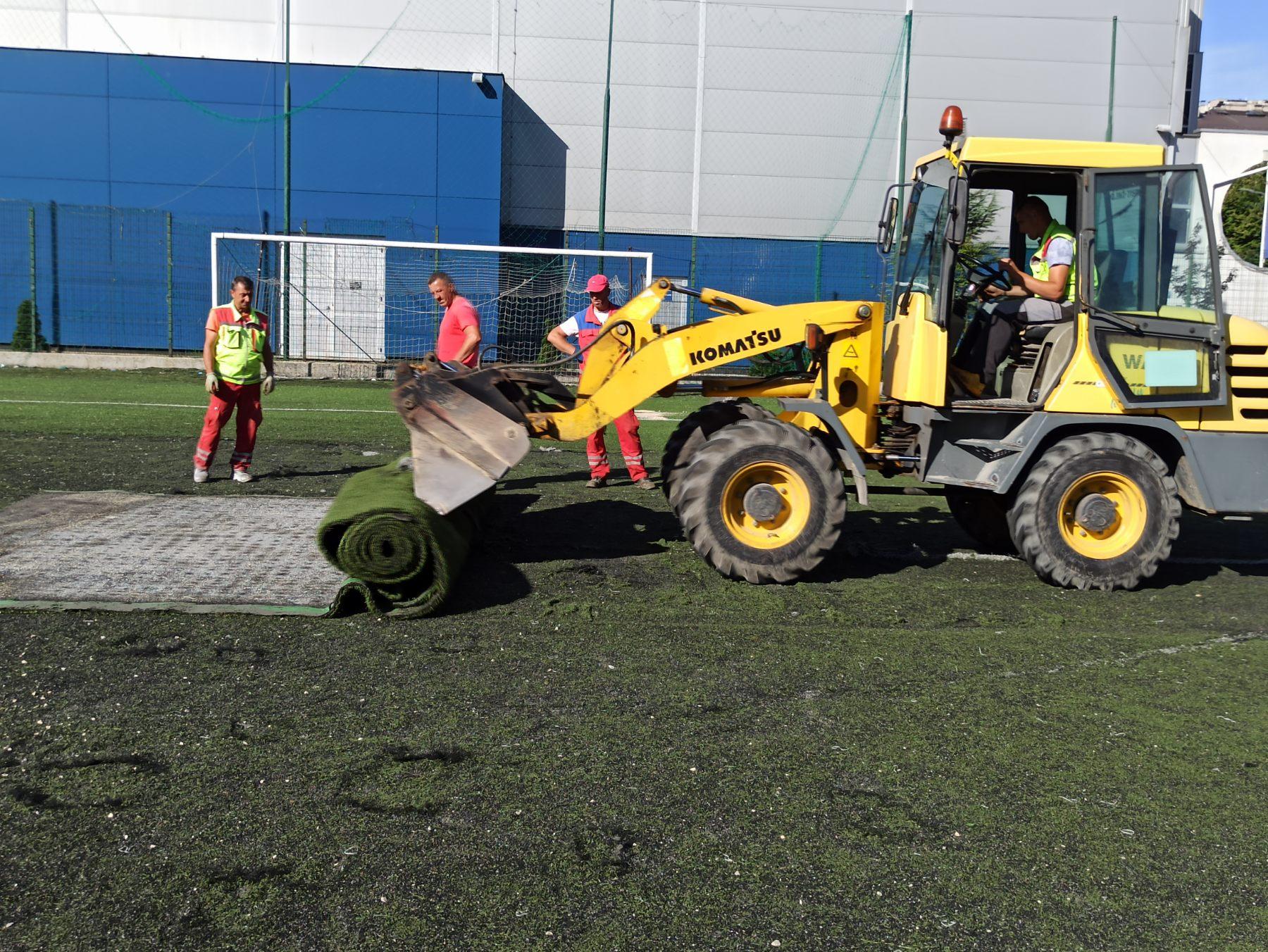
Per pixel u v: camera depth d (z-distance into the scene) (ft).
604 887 9.75
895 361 21.25
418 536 16.88
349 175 69.56
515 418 19.86
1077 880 10.10
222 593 17.76
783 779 11.98
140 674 14.47
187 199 68.69
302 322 67.10
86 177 67.87
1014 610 19.06
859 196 74.74
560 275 68.80
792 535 20.12
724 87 73.61
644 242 74.38
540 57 73.15
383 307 67.62
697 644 16.53
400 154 69.77
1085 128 75.20
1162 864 10.43
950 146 20.74
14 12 71.15
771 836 10.75
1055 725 13.76
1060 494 20.17
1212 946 9.14
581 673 15.10
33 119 67.21
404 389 19.11
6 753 12.03
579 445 38.47
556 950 8.83
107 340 66.74
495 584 19.65
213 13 71.87
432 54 72.79
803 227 74.84
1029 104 74.79
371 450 34.91
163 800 11.09
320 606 17.26
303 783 11.52
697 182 74.28
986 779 12.15
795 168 74.33
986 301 21.89
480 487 18.85
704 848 10.47
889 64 73.72
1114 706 14.49
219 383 27.53
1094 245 20.24
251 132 68.59
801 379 22.30
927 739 13.20
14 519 22.68
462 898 9.51
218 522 23.00
